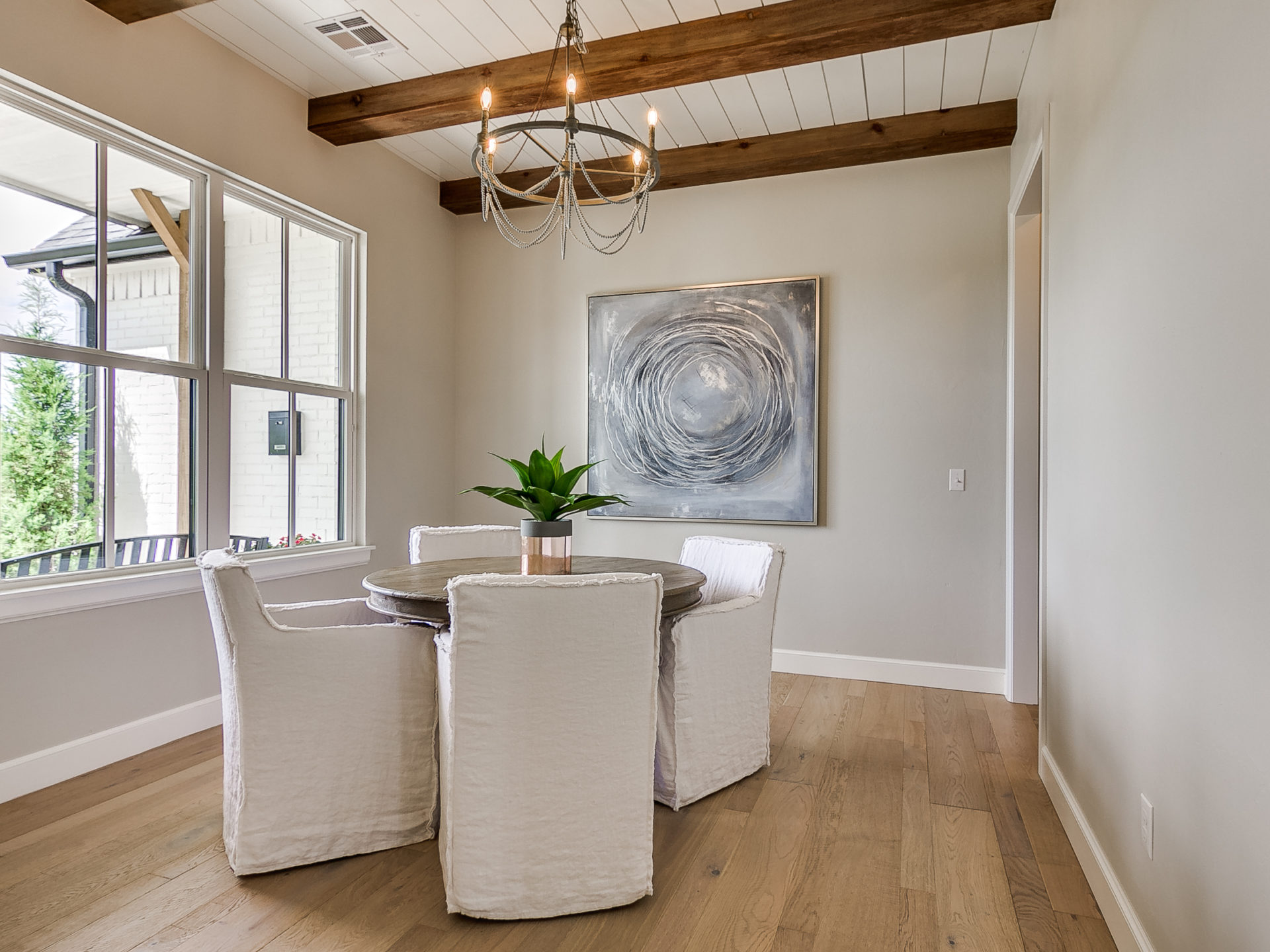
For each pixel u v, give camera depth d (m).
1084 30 2.09
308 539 3.60
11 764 2.40
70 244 2.60
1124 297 1.73
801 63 2.84
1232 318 1.17
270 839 1.96
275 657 1.95
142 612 2.81
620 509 4.28
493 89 3.14
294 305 3.53
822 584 3.94
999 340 3.66
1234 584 1.17
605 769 1.84
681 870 2.04
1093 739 2.01
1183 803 1.38
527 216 4.51
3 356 2.41
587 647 1.80
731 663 2.56
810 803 2.45
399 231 4.14
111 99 2.62
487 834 1.77
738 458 4.05
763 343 4.00
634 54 2.89
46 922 1.75
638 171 2.28
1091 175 2.02
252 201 3.29
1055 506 2.48
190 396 3.01
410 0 2.71
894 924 1.79
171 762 2.71
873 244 3.85
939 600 3.75
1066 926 1.79
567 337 4.43
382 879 1.96
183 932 1.72
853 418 3.88
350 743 2.05
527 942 1.71
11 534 2.44
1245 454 1.13
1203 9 1.28
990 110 3.45
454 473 4.65
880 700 3.53
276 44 3.03
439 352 4.49
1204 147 1.28
